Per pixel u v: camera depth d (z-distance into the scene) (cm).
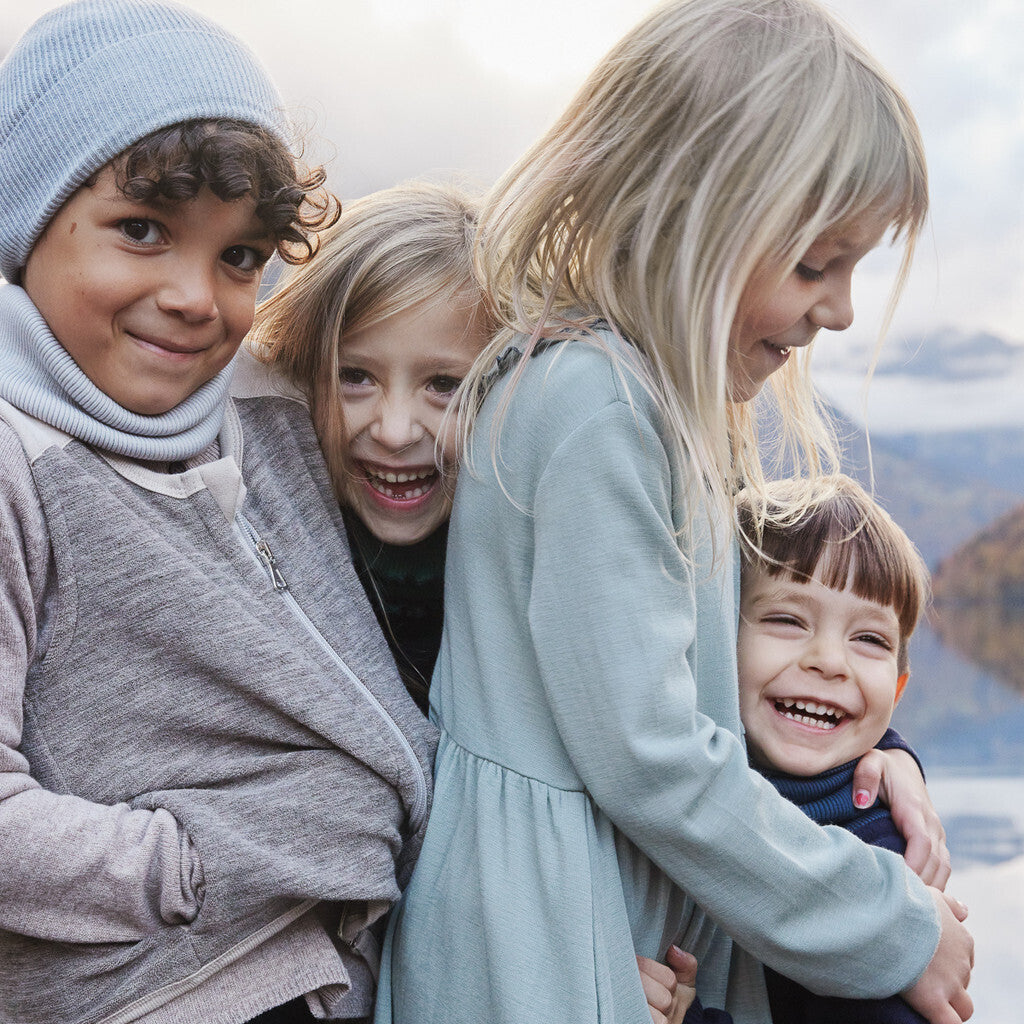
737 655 110
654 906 96
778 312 93
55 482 83
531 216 98
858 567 108
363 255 103
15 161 84
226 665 85
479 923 91
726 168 89
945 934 98
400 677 108
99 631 84
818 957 91
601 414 88
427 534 112
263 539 94
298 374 107
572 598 88
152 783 85
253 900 82
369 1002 99
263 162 85
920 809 110
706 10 94
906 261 100
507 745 94
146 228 83
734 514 99
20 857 78
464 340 104
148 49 83
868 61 95
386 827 90
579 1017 86
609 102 95
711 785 88
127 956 82
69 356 86
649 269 93
